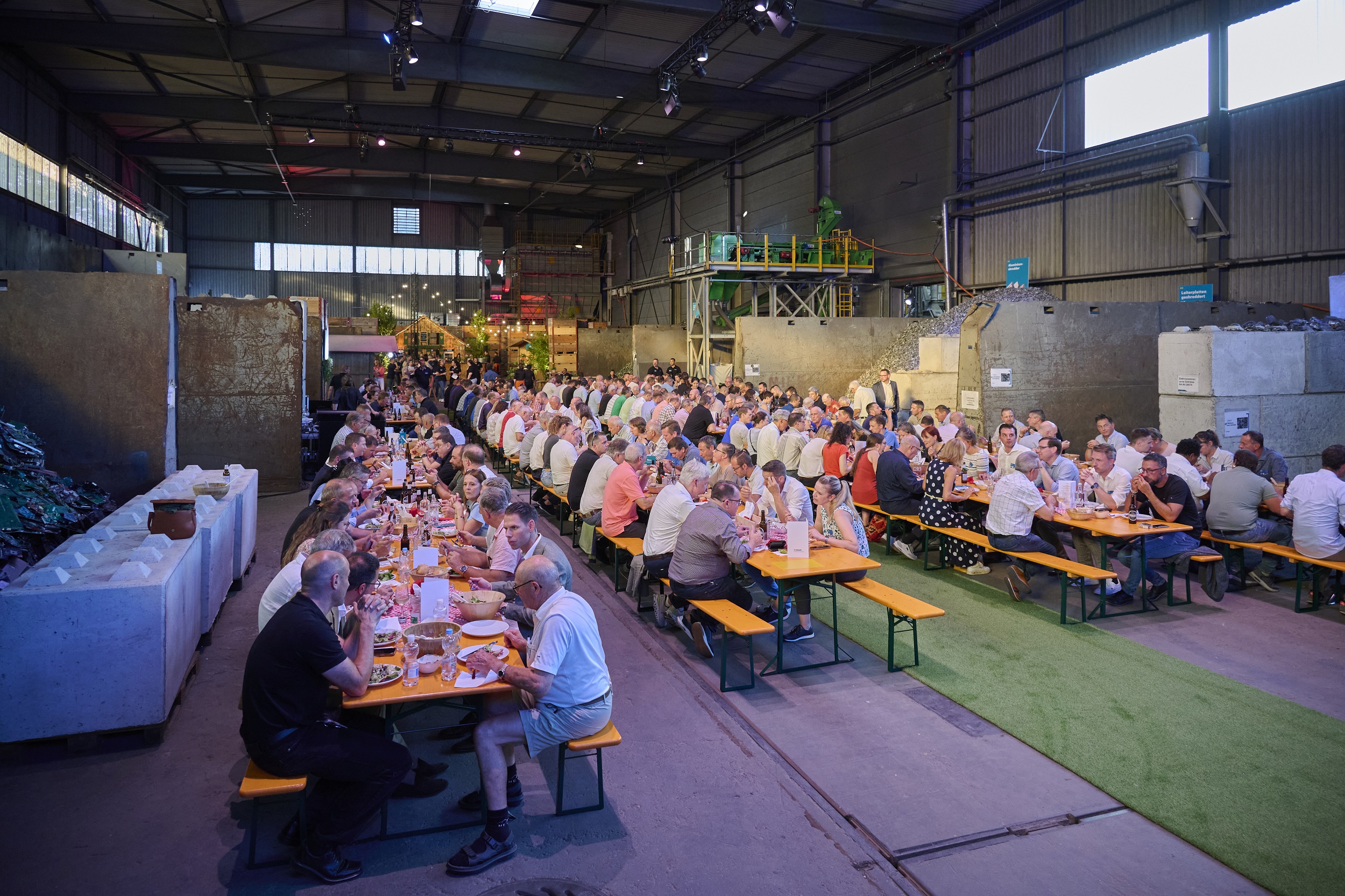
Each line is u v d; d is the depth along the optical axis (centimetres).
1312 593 722
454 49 2139
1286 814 400
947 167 2072
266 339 1210
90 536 539
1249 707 520
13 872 354
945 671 584
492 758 368
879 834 389
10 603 438
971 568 828
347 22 1978
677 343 2814
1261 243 1398
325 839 351
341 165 3164
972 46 1945
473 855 359
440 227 4353
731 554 592
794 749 473
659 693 553
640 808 413
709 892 347
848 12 1866
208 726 493
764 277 2303
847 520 649
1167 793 421
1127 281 1644
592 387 2019
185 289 2114
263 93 2539
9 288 995
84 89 2428
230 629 655
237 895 343
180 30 1955
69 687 452
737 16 1766
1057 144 1762
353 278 4272
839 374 2067
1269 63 1369
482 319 3925
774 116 2748
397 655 410
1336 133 1284
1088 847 378
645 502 773
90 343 1020
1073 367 1359
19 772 437
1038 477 856
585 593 776
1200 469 866
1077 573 654
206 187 3797
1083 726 496
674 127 2914
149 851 372
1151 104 1559
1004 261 1939
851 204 2464
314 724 354
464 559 549
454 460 864
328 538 383
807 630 642
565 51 2194
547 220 4441
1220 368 966
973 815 405
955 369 1545
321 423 1406
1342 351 1027
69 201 2462
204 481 762
